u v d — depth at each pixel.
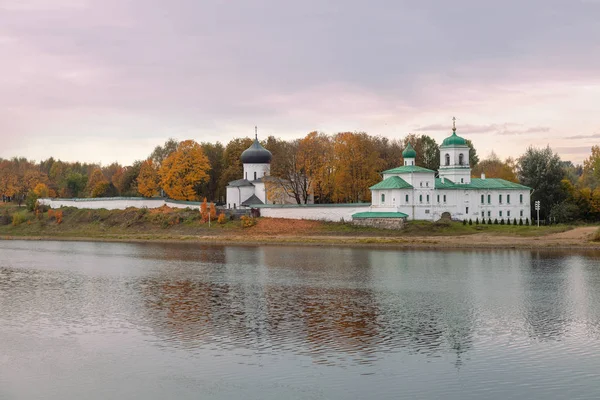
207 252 134.38
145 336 65.50
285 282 94.44
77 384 53.00
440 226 148.88
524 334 65.31
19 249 149.75
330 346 61.44
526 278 95.50
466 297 82.50
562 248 127.38
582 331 66.31
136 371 55.53
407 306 77.56
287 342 62.75
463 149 166.38
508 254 121.19
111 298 84.81
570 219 166.88
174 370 55.56
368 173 173.00
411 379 53.19
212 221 171.88
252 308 77.19
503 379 53.09
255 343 62.56
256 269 107.75
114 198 191.88
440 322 69.94
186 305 79.50
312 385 52.06
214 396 50.34
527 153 180.00
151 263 118.44
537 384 52.16
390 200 154.38
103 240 166.88
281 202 178.38
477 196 161.75
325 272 103.19
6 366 57.16
